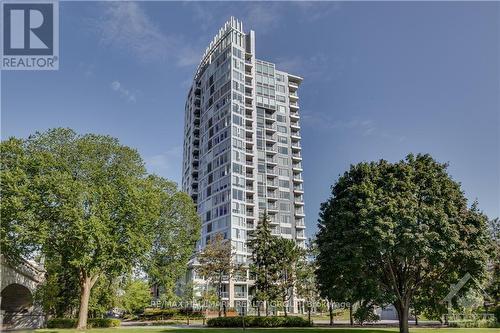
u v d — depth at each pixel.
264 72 114.12
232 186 93.50
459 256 33.97
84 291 39.47
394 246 32.50
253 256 56.25
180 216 54.56
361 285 34.72
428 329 41.16
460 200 36.31
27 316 48.12
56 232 36.56
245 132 102.38
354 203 34.94
